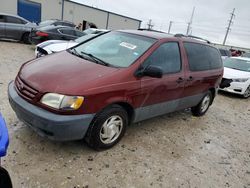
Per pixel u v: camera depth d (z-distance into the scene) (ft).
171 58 13.92
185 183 10.44
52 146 11.19
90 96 9.87
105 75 10.75
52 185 8.95
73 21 95.81
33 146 10.96
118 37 14.24
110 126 11.26
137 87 11.62
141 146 12.65
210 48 18.11
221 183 10.95
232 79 27.63
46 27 37.17
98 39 14.80
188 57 15.20
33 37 36.29
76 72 10.71
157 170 10.93
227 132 16.98
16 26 42.06
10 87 11.58
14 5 79.77
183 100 15.60
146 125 15.34
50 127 9.45
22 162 9.84
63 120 9.45
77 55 12.96
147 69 11.71
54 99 9.55
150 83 12.25
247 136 16.99
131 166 10.85
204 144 14.35
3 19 41.19
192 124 17.11
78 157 10.77
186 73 14.80
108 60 12.34
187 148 13.44
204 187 10.44
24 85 10.41
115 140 11.84
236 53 91.91
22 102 10.18
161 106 13.88
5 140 4.97
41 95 9.73
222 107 23.36
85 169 10.10
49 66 11.30
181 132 15.37
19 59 29.35
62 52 13.67
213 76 17.74
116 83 10.79
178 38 14.85
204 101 18.44
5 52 32.55
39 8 85.30
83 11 97.14
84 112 9.92
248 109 24.43
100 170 10.21
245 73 28.73
